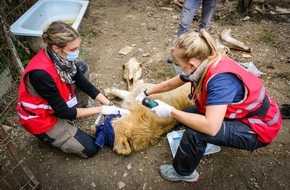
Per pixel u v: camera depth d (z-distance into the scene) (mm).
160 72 3432
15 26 3047
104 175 2340
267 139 1928
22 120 2143
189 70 1742
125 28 4391
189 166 2098
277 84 3213
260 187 2240
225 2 4992
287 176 2312
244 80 1690
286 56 3666
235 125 1909
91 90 2471
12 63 3111
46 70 1925
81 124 2781
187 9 3285
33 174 2281
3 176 2330
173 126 2674
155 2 5191
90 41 4066
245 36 4102
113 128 2410
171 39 4094
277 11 4699
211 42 1642
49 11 3789
